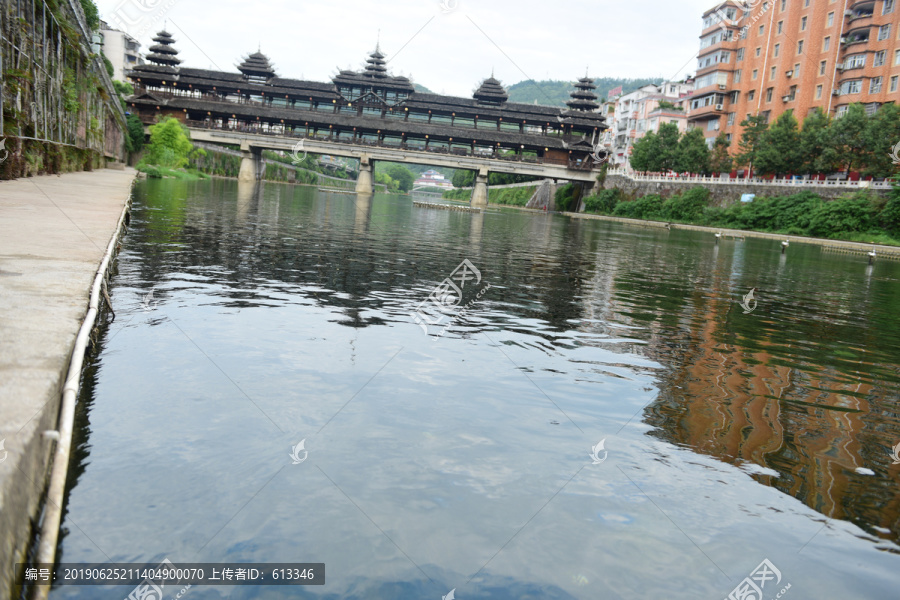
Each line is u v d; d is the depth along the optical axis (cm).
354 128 9188
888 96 5981
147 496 400
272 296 1070
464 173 17812
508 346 873
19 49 2447
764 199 6097
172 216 2431
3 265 780
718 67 7769
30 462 324
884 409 696
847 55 6300
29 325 517
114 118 6488
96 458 442
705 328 1122
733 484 488
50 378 398
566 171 9138
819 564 386
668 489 473
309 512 402
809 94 6612
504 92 9506
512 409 619
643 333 1034
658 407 657
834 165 5688
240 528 378
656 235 4600
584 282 1622
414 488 445
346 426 540
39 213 1395
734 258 2922
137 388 580
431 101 9375
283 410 560
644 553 388
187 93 9444
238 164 10944
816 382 799
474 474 474
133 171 6259
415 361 754
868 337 1153
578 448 537
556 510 432
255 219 2689
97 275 777
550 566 369
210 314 894
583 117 9219
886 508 461
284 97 9412
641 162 8519
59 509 341
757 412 659
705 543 403
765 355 938
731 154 7425
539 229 4328
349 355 753
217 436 495
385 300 1132
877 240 4769
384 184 19600
